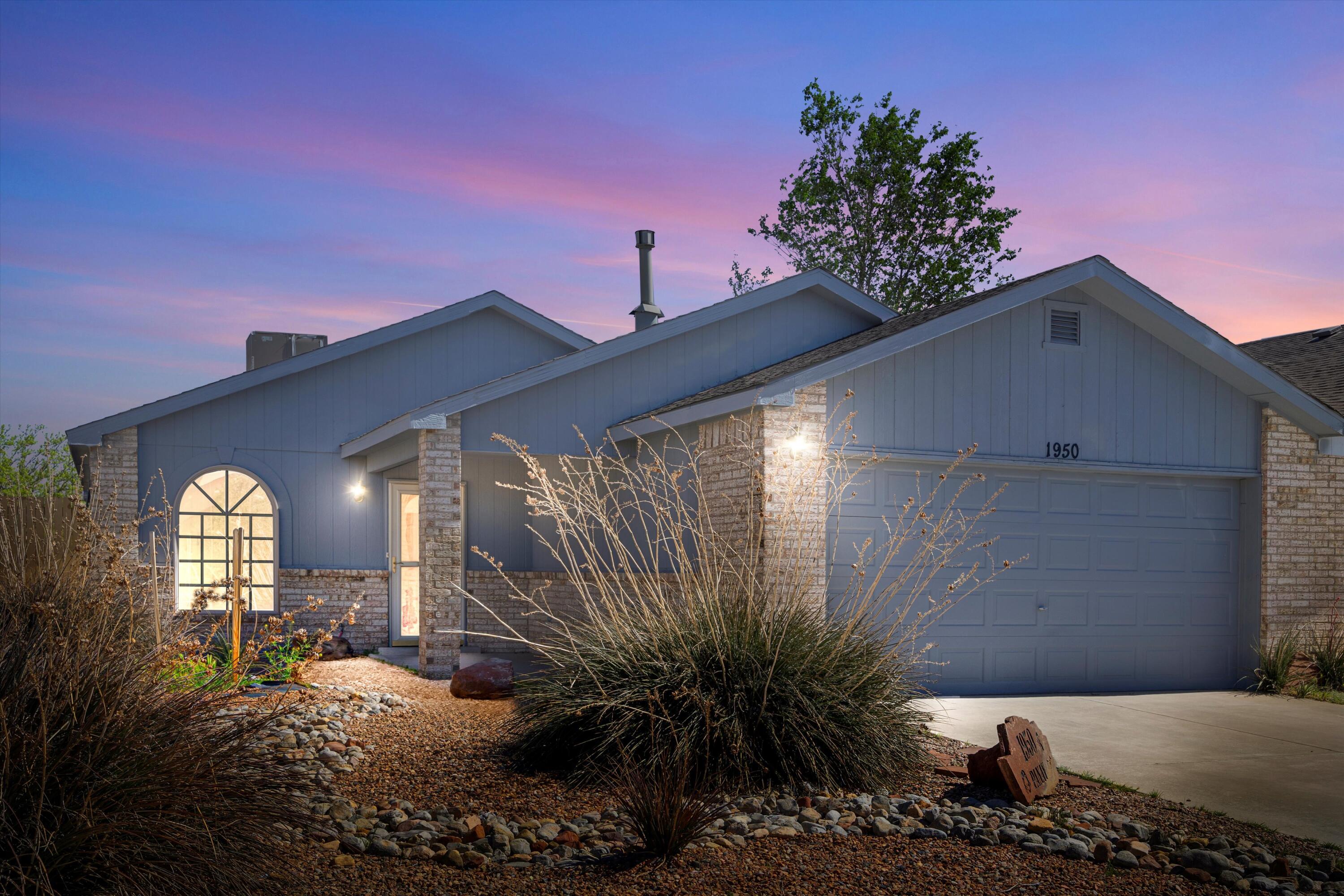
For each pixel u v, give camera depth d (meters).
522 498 15.41
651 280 15.92
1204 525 11.59
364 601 14.20
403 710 8.25
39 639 4.23
